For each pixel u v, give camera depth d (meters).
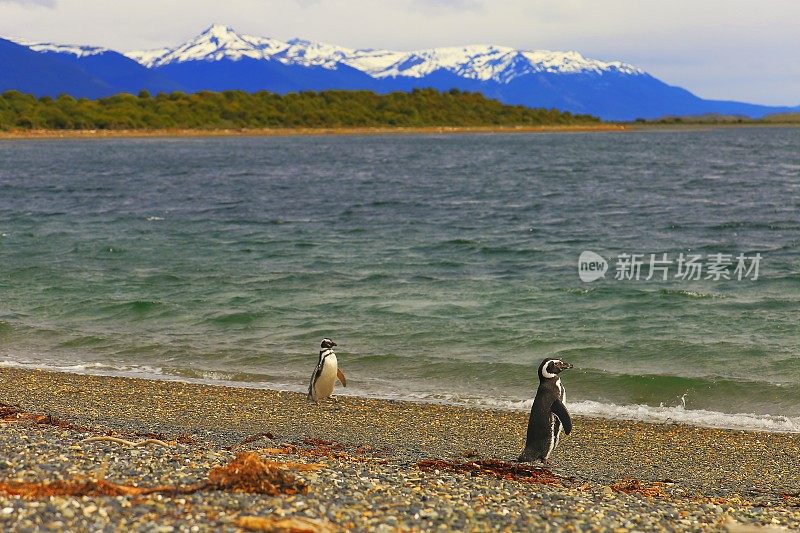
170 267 29.80
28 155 122.56
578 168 90.38
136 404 14.49
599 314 21.92
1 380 16.00
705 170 83.75
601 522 7.68
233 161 107.00
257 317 21.75
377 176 81.12
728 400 15.17
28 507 6.65
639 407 14.83
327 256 32.28
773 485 10.72
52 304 23.44
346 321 21.27
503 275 28.11
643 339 19.14
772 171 80.94
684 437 13.02
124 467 8.42
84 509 6.75
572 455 12.08
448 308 22.66
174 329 20.80
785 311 21.94
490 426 13.51
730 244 34.66
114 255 32.66
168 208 52.19
